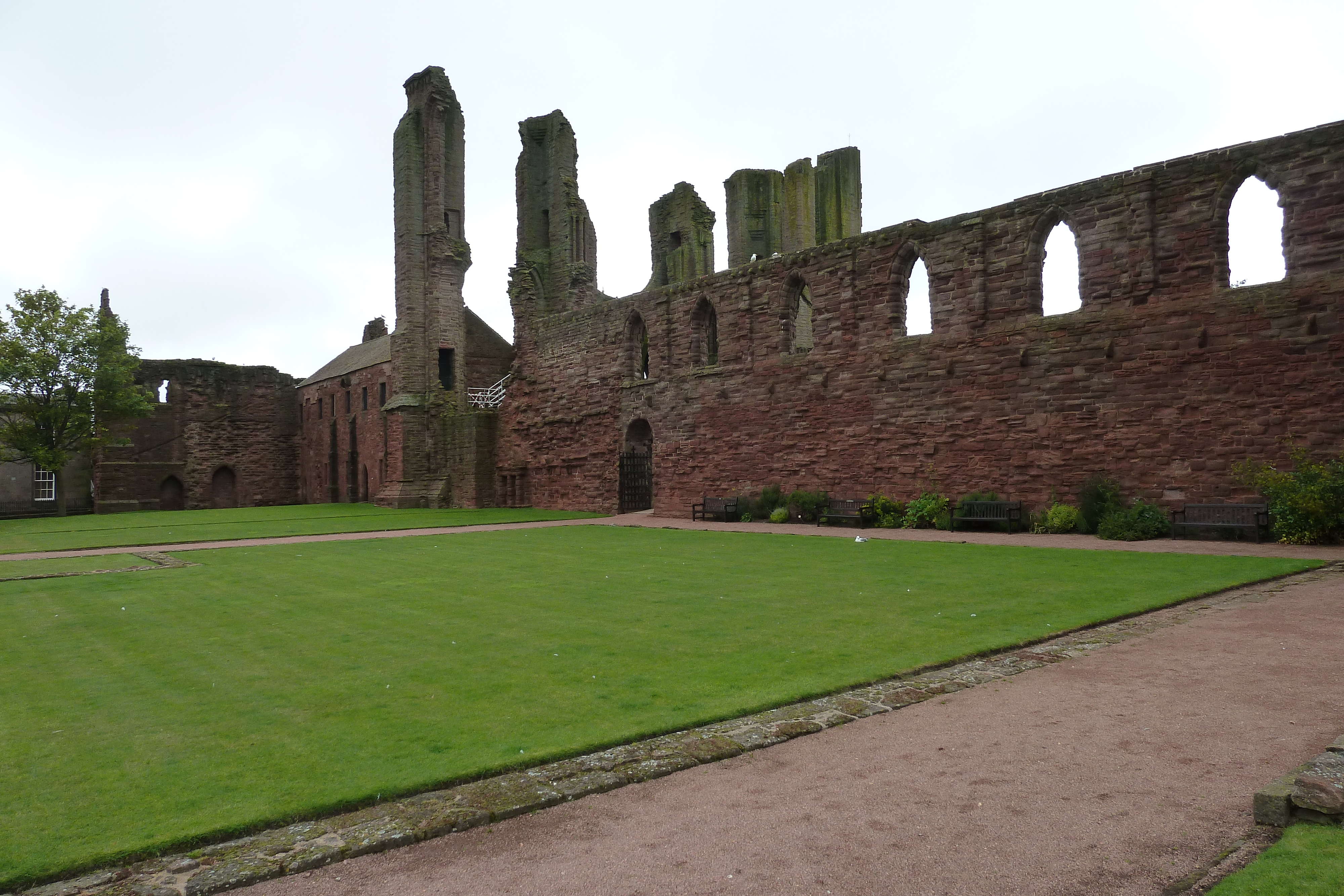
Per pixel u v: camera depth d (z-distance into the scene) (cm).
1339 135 1886
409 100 5000
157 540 2652
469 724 679
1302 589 1212
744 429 3291
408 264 4897
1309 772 476
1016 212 2466
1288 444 1945
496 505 4688
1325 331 1898
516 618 1138
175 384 6412
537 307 4700
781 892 421
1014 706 706
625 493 3897
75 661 934
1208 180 2088
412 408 4838
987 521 2430
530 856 469
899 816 503
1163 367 2156
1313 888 390
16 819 512
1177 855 440
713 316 3994
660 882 436
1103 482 2236
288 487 6888
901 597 1229
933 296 2667
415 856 472
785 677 800
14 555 2266
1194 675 775
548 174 5138
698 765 595
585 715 697
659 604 1223
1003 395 2486
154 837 484
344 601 1328
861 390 2872
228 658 931
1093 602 1145
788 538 2314
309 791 546
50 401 5125
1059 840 463
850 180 4809
